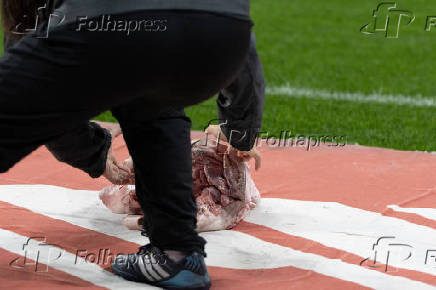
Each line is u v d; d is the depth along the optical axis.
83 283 8.59
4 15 7.78
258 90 8.31
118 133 10.48
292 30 31.08
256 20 32.88
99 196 10.89
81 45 6.75
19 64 6.90
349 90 21.77
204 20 6.91
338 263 9.39
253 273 9.09
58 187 12.02
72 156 8.98
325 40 29.20
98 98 7.02
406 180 12.75
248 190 10.88
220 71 7.17
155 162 7.90
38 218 10.73
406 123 18.09
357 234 10.49
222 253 9.66
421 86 22.41
